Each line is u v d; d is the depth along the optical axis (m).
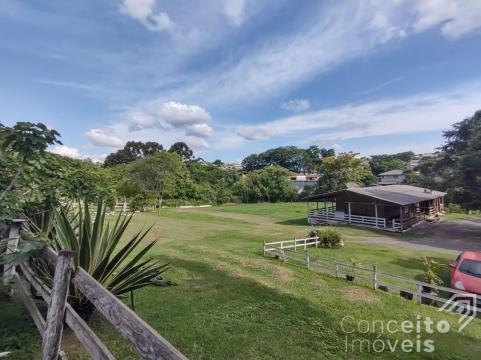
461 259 9.66
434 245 19.19
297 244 16.88
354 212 29.78
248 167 115.81
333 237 17.64
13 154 4.55
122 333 1.96
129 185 32.91
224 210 42.25
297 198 57.69
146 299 6.98
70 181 5.79
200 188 52.25
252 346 5.18
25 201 4.56
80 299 4.34
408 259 15.08
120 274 4.71
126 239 17.03
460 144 28.34
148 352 1.70
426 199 27.88
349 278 10.02
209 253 13.27
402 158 99.94
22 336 4.28
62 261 2.86
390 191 30.58
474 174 22.06
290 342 5.44
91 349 2.29
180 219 30.00
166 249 14.10
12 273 5.02
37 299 4.97
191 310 6.55
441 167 29.66
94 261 4.52
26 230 4.59
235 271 10.16
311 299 7.75
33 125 3.82
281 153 110.69
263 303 7.27
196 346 5.04
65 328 4.57
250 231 23.38
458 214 38.12
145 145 84.69
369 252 16.56
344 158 51.97
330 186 52.72
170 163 44.12
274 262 12.16
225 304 7.11
